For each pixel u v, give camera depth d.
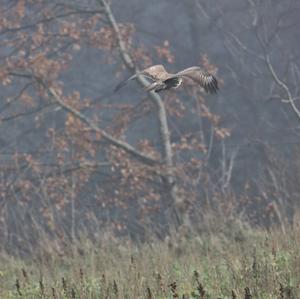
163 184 54.72
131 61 57.16
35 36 54.59
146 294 23.86
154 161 55.50
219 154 75.44
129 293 24.00
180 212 52.59
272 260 26.36
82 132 54.41
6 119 56.41
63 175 52.94
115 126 57.53
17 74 53.94
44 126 71.50
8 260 39.00
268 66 56.84
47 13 56.12
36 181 55.84
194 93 58.19
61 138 54.69
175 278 26.97
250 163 74.50
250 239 37.28
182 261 32.00
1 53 70.62
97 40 56.31
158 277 24.41
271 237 32.44
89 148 54.69
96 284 25.75
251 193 67.81
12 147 72.00
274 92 75.50
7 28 55.66
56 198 51.00
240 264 26.86
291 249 29.02
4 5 60.91
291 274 24.55
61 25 55.31
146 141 55.97
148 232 44.03
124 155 55.16
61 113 75.38
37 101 69.88
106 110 74.81
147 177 54.59
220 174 72.06
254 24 58.12
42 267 33.94
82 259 34.81
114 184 55.59
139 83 56.94
